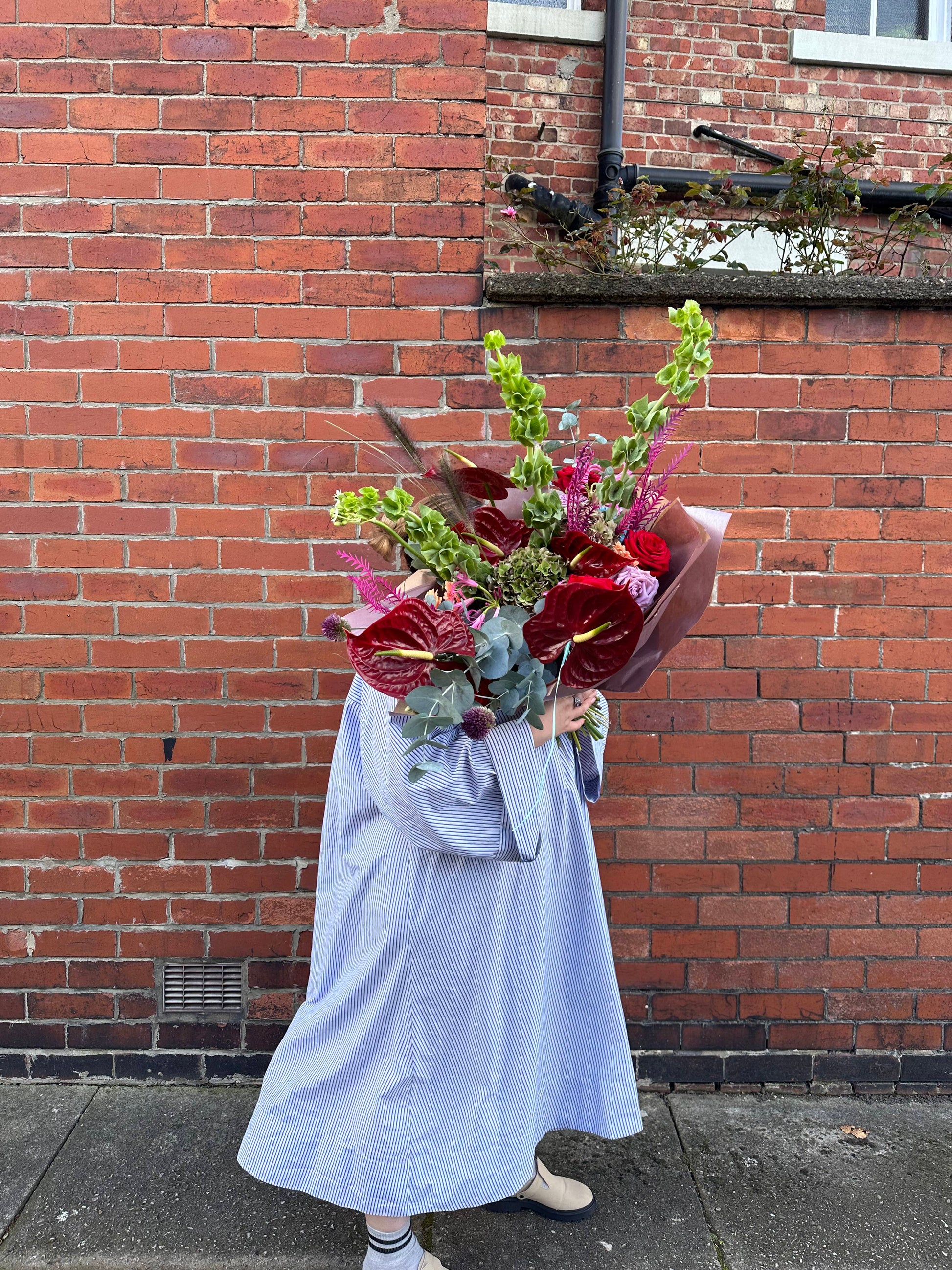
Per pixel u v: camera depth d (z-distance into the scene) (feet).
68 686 7.66
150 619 7.63
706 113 12.42
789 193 8.71
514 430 4.72
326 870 5.90
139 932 7.78
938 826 7.84
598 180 12.22
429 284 7.45
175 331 7.45
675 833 7.82
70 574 7.59
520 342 7.50
